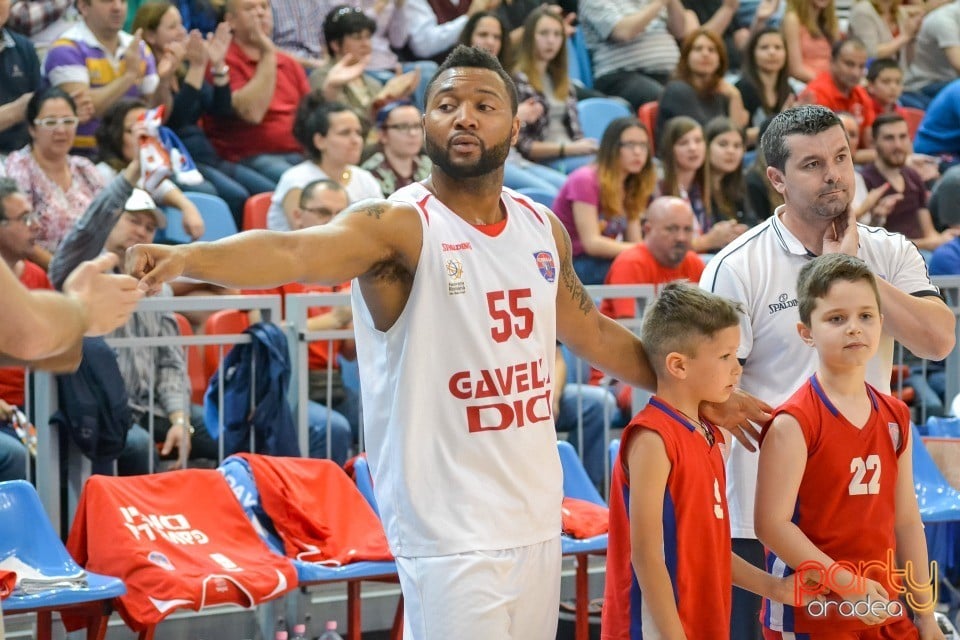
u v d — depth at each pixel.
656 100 13.25
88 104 9.91
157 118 8.20
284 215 9.73
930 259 10.88
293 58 11.34
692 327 4.41
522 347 4.06
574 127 12.24
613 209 10.52
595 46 13.71
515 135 4.16
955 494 7.78
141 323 7.82
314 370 8.41
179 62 10.48
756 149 12.86
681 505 4.36
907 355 10.19
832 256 4.63
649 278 9.33
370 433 4.12
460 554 3.92
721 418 4.64
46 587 5.72
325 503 6.79
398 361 4.00
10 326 2.66
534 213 4.26
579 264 10.46
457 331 3.97
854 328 4.53
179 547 6.26
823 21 14.27
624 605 4.44
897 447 4.75
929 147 13.42
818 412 4.61
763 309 5.04
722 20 14.23
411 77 11.34
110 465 7.32
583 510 7.21
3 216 7.73
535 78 11.99
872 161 12.66
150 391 7.29
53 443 6.94
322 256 3.71
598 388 8.80
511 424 4.02
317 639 7.72
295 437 7.46
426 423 3.97
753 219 11.68
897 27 15.16
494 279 4.04
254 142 10.97
